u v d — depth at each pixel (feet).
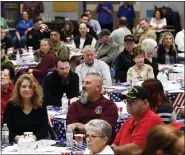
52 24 61.72
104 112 22.76
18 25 61.82
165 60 43.98
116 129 24.85
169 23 68.08
